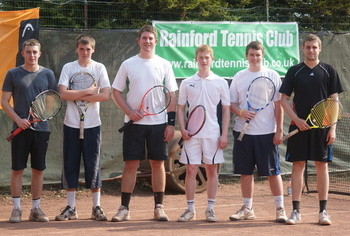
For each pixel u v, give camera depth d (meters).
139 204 8.66
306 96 6.97
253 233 6.48
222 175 10.16
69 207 7.35
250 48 7.23
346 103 10.76
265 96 7.12
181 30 9.74
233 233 6.46
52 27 9.97
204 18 10.95
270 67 10.30
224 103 7.24
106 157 9.45
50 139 9.17
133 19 10.11
